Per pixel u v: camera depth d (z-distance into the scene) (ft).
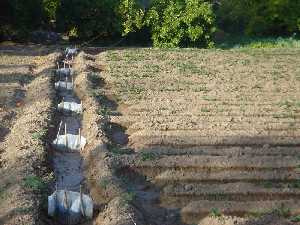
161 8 79.92
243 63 68.39
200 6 78.64
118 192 31.35
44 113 43.70
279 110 48.67
